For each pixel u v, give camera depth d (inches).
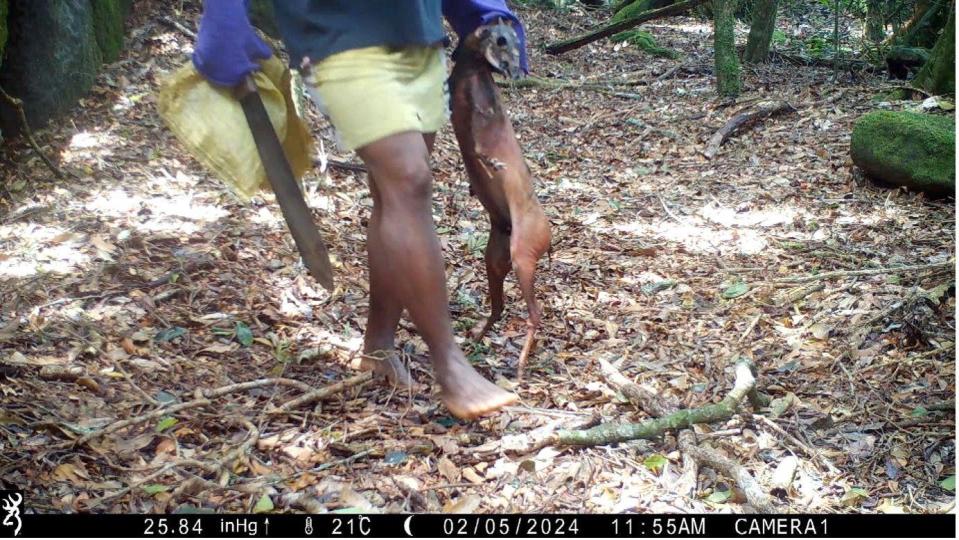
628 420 112.0
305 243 101.7
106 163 179.0
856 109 269.1
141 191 169.9
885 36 418.3
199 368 118.0
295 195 101.3
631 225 186.5
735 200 201.3
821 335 135.2
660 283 155.5
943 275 151.6
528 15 429.1
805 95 291.1
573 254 168.9
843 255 167.2
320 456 102.3
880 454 107.7
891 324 136.1
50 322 123.3
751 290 151.3
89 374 112.8
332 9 96.6
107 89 208.2
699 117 267.7
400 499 96.7
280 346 124.3
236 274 143.5
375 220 111.1
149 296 133.2
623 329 138.1
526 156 233.6
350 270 151.7
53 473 95.8
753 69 338.3
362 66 96.0
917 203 195.0
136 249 147.4
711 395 119.3
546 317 140.5
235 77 98.9
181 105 100.6
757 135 249.8
